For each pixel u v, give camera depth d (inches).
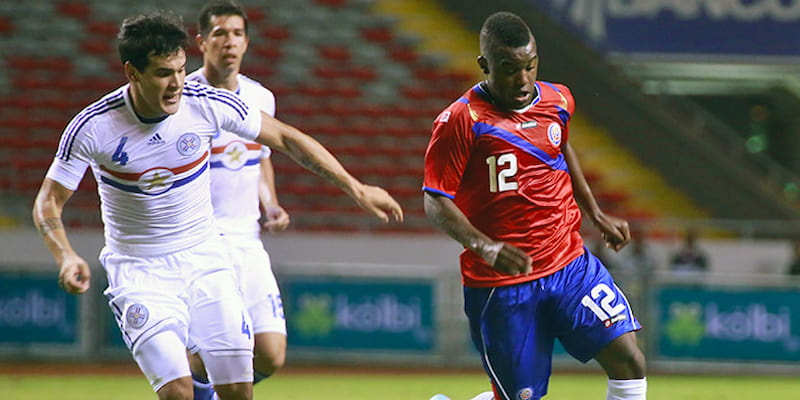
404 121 2335.1
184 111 644.7
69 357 1752.0
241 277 811.4
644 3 2348.7
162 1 2519.7
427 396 1321.4
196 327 678.5
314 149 672.4
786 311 1704.0
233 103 661.3
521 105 670.5
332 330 1750.7
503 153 673.6
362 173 2224.4
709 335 1707.7
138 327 646.5
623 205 2239.2
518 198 679.7
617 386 687.7
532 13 2416.3
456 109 669.3
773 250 2060.8
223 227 816.9
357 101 2363.4
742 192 2274.9
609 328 680.4
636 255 1801.2
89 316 1754.4
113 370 1627.7
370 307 1755.7
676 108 2628.0
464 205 692.1
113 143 632.4
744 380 1603.1
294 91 2361.0
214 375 681.0
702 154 2309.3
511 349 697.0
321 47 2479.1
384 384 1470.2
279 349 808.9
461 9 2541.8
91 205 2081.7
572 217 704.4
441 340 1752.0
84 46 2421.3
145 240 668.1
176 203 665.0
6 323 1758.1
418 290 1755.7
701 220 2246.6
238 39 810.8
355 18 2536.9
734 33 2327.8
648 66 2576.3
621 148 2325.3
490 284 693.3
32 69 2356.1
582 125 2353.6
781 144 2918.3
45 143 2204.7
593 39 2357.3
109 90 2325.3
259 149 831.7
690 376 1659.7
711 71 2620.6
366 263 1995.6
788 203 2273.6
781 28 2320.4
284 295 1753.2
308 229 2089.1
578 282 690.2
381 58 2465.6
